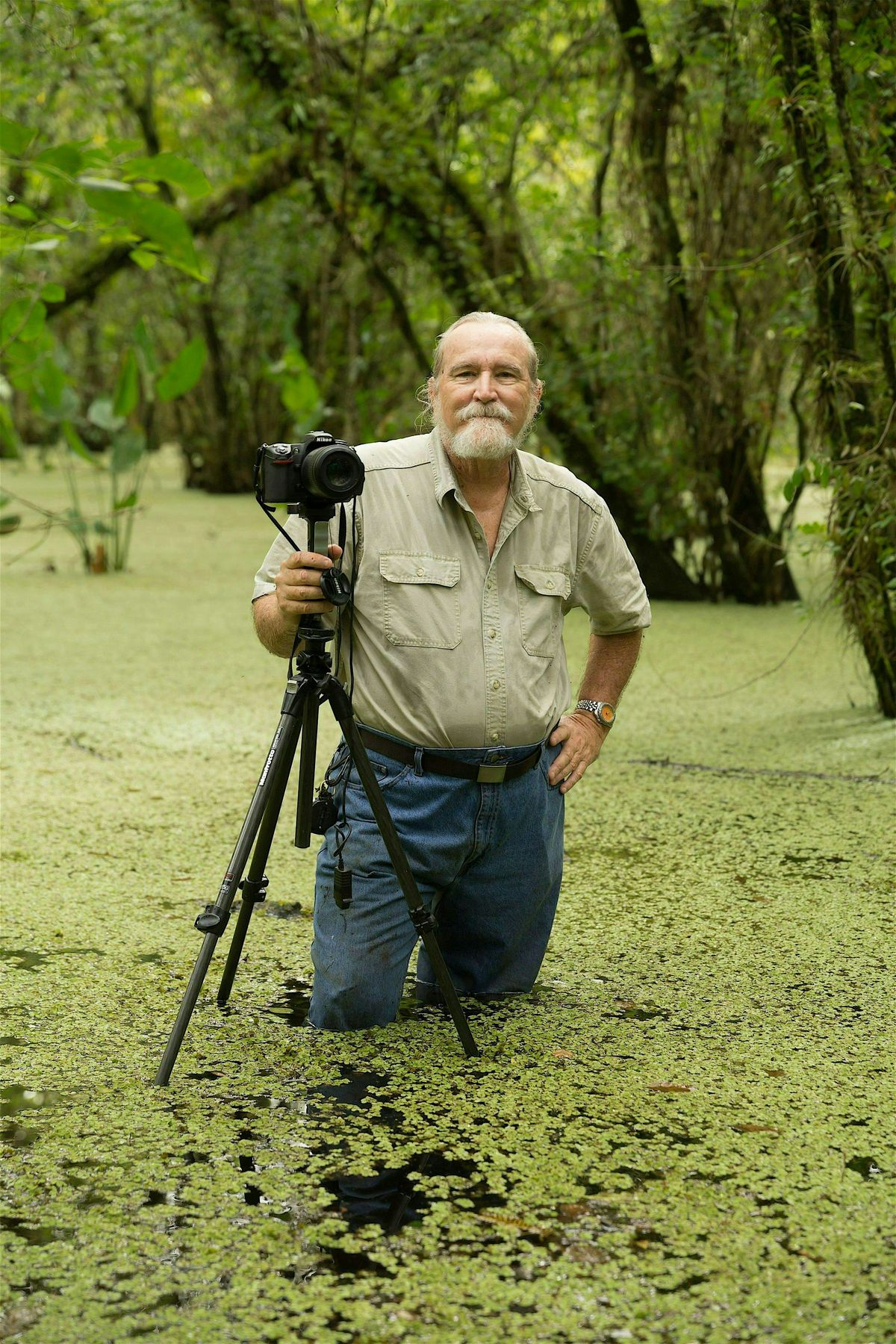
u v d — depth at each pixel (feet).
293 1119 7.48
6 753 15.28
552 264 27.61
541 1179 6.88
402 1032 8.62
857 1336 5.72
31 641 22.06
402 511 8.34
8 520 28.48
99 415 29.50
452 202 24.64
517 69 24.23
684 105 21.65
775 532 25.43
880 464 15.11
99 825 12.79
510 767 8.46
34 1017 8.72
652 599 26.35
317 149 24.13
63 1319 5.76
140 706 17.65
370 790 7.95
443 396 8.29
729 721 17.02
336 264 35.78
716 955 9.92
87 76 26.02
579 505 8.81
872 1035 8.63
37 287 15.46
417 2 22.76
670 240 22.74
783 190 15.26
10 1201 6.61
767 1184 6.86
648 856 12.09
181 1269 6.10
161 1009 8.88
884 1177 6.94
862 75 13.84
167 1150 7.13
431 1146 7.20
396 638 8.27
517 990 9.23
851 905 10.91
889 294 14.33
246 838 7.88
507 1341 5.65
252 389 49.44
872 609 16.16
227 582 29.22
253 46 23.68
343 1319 5.79
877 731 16.37
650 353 23.84
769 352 23.03
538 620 8.58
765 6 14.38
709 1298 5.96
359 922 8.38
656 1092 7.84
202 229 32.63
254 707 17.72
